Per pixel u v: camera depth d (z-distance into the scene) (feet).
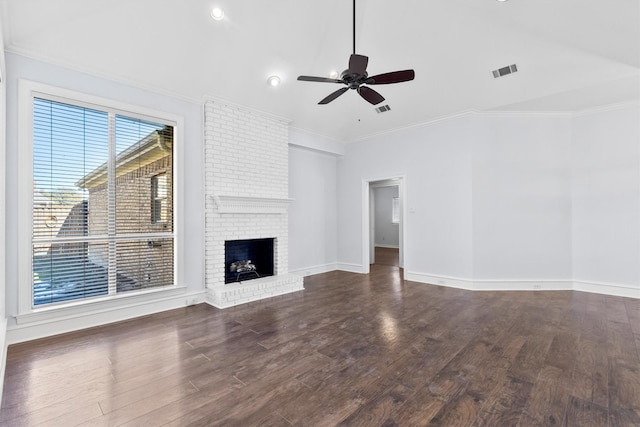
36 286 9.67
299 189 19.93
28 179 9.39
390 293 15.34
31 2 8.31
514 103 14.65
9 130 9.07
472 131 15.99
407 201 18.47
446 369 7.66
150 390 6.80
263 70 13.30
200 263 13.66
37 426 5.64
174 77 12.10
